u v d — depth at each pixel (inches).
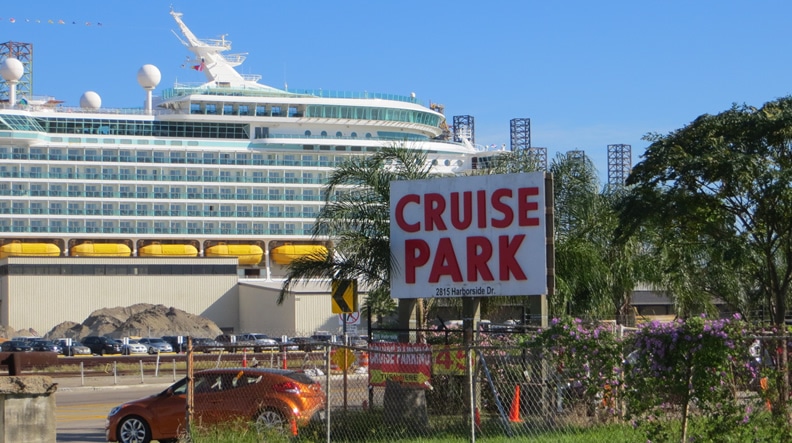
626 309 1515.7
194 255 3737.7
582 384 630.5
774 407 576.7
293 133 3737.7
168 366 2194.9
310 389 760.3
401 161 1054.4
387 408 722.8
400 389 722.2
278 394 743.1
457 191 829.2
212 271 3757.4
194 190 3673.7
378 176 1025.5
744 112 995.9
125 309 3619.6
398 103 3762.3
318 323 3545.8
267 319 3634.4
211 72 3863.2
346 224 1007.0
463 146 3863.2
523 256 800.3
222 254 3737.7
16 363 575.2
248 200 3708.2
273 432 693.3
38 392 555.2
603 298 1204.5
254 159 3703.3
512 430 666.8
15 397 549.6
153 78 3865.7
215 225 3693.4
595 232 1189.7
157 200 3644.2
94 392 1550.2
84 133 3624.5
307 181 3732.8
